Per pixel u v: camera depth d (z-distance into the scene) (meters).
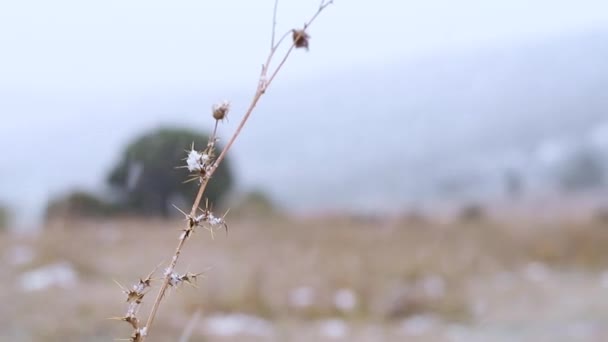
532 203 17.41
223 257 9.43
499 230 12.88
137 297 1.20
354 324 6.96
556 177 18.89
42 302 5.90
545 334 6.81
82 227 10.84
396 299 7.76
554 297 8.37
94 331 5.24
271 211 15.38
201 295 6.84
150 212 11.17
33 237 9.12
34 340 4.86
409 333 6.80
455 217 15.78
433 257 10.12
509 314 7.59
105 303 6.01
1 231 10.17
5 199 12.69
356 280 8.40
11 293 6.22
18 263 7.61
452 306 7.76
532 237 12.02
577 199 17.23
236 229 12.35
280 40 1.18
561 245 11.37
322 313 7.18
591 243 11.52
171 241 9.91
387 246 11.32
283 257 10.00
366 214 16.30
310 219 14.82
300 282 8.27
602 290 8.66
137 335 1.17
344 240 11.84
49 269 7.49
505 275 9.59
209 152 1.18
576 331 6.88
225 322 6.41
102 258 8.66
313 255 10.20
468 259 10.13
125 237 10.01
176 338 5.22
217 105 1.19
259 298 7.21
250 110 1.17
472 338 6.69
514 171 19.66
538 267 10.26
